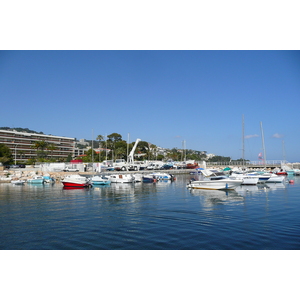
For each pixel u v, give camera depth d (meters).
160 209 25.05
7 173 71.69
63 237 16.03
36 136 155.38
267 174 58.38
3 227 18.55
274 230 16.88
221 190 41.62
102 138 149.25
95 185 53.38
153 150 163.88
